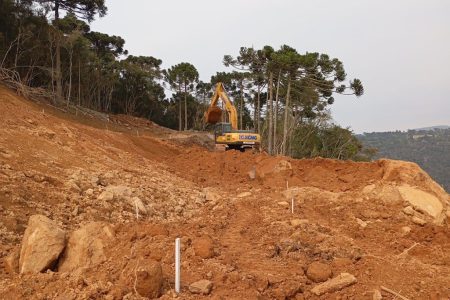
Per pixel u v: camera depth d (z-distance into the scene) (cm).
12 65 2802
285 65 3114
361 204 1088
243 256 679
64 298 439
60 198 830
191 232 760
